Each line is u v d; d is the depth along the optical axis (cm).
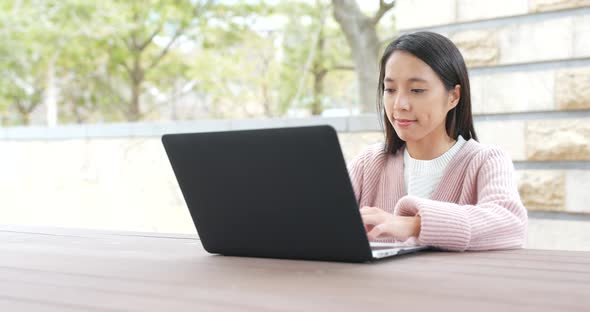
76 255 100
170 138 99
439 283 73
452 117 134
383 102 130
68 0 762
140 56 930
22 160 429
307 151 86
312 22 756
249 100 855
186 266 88
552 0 233
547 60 237
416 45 121
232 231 98
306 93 782
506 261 90
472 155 130
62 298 67
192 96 939
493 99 248
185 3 860
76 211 409
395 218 103
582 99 229
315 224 89
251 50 831
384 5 636
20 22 762
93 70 945
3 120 984
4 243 116
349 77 766
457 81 126
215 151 94
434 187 135
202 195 99
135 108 968
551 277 76
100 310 61
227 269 85
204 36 863
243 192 94
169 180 378
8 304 65
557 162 238
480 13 248
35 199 424
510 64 244
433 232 99
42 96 959
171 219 378
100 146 401
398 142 141
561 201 235
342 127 300
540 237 242
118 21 805
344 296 66
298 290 70
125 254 101
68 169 412
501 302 63
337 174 85
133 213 390
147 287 73
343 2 645
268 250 96
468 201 128
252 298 66
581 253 99
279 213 92
